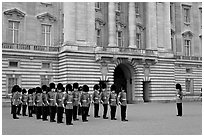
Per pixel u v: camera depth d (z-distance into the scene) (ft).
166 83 165.89
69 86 68.95
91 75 143.54
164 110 107.65
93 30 148.25
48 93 75.46
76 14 144.77
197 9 199.41
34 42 145.48
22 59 139.03
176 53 186.60
